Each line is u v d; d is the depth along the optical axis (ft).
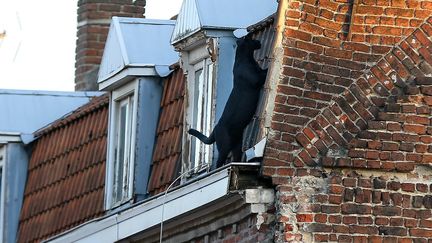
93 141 143.13
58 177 147.43
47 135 152.05
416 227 108.78
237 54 115.24
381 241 108.68
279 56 110.52
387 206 108.88
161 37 135.13
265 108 109.81
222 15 121.49
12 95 156.87
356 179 109.09
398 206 108.88
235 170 110.01
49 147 150.82
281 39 110.73
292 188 108.99
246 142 114.93
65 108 157.89
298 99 110.11
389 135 109.19
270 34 117.50
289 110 109.91
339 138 109.40
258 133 110.32
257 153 109.60
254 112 114.42
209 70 122.83
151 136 132.16
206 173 117.50
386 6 111.04
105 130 141.59
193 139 124.36
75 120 147.74
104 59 137.80
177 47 125.49
